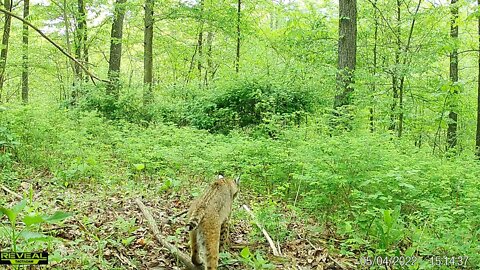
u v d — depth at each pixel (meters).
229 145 11.14
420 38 16.97
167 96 18.61
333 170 8.12
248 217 7.53
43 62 22.59
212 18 20.50
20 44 21.84
